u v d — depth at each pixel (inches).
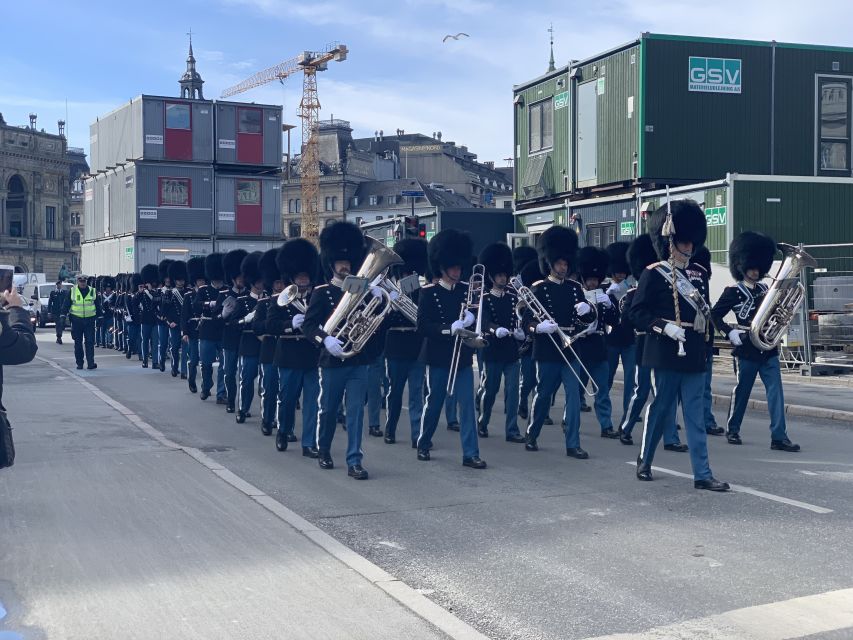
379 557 256.2
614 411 557.6
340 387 365.1
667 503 312.7
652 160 849.5
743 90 876.0
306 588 224.1
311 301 367.2
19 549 254.1
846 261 780.6
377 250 356.8
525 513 301.6
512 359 439.2
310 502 319.0
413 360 431.2
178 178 1358.3
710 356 451.5
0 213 3636.8
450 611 214.4
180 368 779.4
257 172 1438.2
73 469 360.2
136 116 1352.1
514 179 1042.7
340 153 3902.6
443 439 453.7
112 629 197.9
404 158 4065.0
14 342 230.1
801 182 773.9
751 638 195.5
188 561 244.4
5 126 3619.6
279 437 417.7
